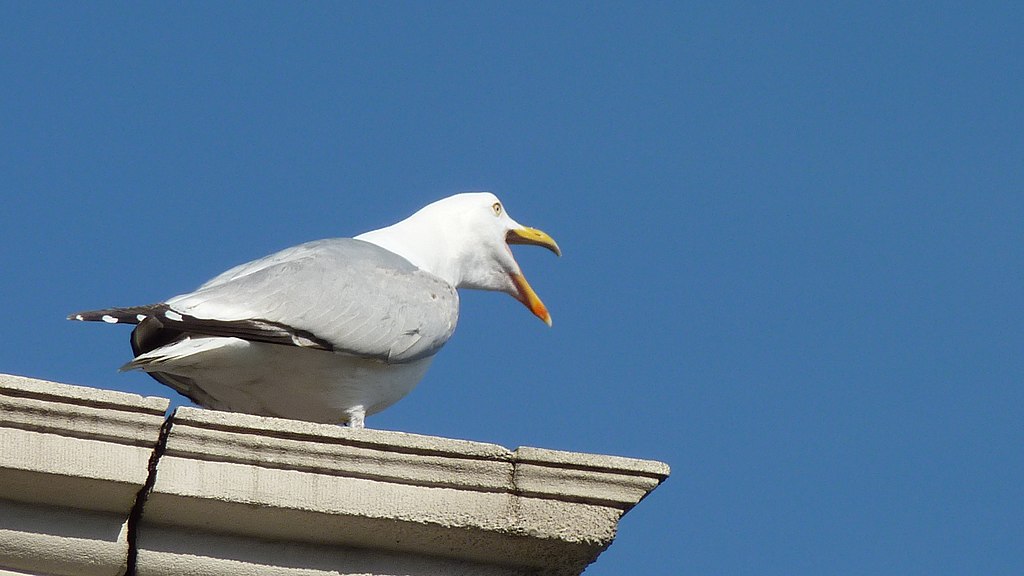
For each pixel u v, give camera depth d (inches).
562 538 410.6
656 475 414.9
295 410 520.1
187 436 383.9
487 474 407.5
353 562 409.7
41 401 370.9
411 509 402.0
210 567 395.5
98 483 377.7
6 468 369.7
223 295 481.7
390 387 526.0
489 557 418.6
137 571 390.9
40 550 382.6
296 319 486.9
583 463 410.6
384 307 511.5
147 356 470.3
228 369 493.4
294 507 392.5
